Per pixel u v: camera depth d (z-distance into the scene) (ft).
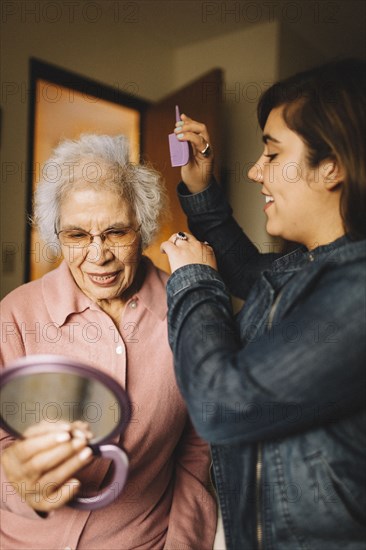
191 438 3.98
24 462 2.55
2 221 9.23
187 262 2.97
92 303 3.47
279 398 2.39
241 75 11.91
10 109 9.21
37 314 3.47
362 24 11.71
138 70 11.67
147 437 3.50
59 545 3.22
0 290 9.30
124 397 2.47
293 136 2.74
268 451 2.68
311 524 2.61
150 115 11.75
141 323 3.61
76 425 2.62
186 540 3.58
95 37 10.59
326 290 2.50
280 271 2.96
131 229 3.43
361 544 2.60
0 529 3.27
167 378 3.58
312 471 2.57
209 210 4.18
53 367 2.35
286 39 11.72
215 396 2.45
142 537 3.47
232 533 2.97
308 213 2.82
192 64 12.59
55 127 10.05
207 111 10.71
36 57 9.57
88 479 3.31
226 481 2.97
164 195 3.86
